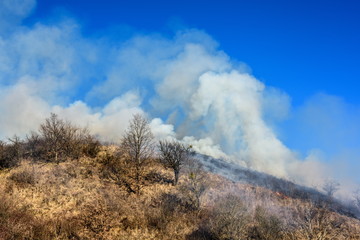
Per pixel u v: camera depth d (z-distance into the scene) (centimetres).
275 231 1483
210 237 1452
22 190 1666
